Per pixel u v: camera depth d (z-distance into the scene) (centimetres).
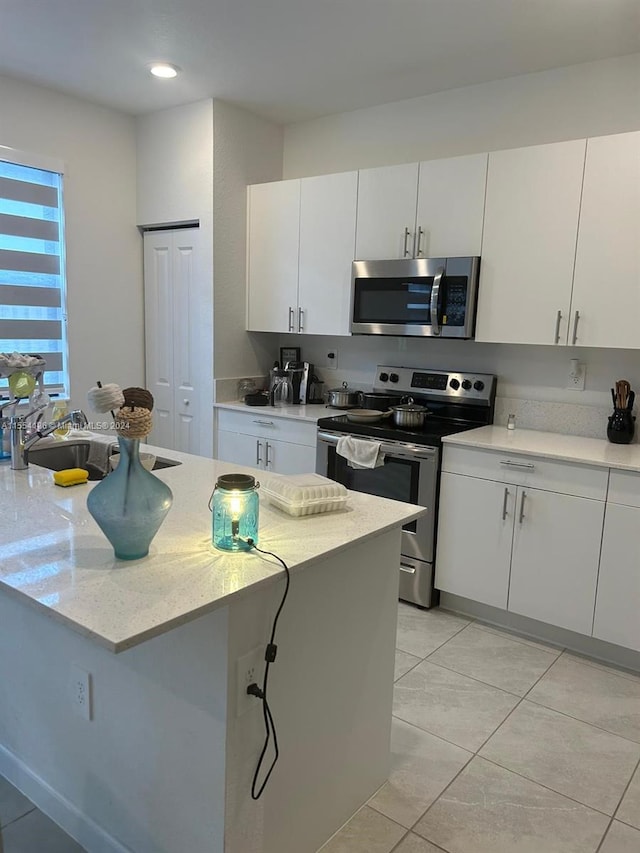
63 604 117
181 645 140
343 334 361
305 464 355
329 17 262
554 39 277
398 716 229
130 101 373
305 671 157
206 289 385
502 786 196
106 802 166
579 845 174
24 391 221
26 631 180
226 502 146
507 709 235
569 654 276
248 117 387
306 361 423
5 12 263
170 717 145
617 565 258
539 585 279
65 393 386
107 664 158
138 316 423
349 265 353
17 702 189
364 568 174
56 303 376
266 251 390
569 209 279
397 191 329
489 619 304
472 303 308
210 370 393
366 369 394
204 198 375
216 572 134
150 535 140
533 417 329
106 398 136
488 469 288
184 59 309
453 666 264
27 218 356
